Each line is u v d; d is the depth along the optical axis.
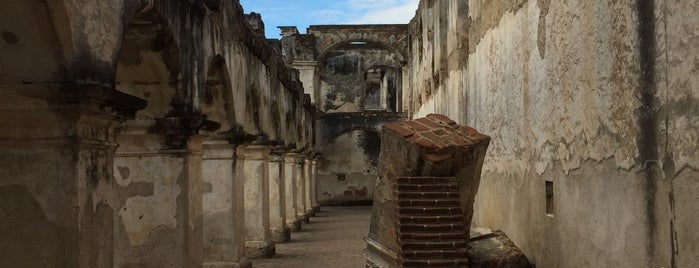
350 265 11.48
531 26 7.88
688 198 4.29
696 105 4.16
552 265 7.10
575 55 6.33
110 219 5.24
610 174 5.53
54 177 4.70
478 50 11.65
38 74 4.61
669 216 4.55
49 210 4.70
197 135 7.74
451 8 15.35
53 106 4.62
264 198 12.63
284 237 15.12
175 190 7.38
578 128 6.28
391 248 7.42
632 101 5.08
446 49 16.92
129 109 5.34
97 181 4.99
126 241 7.35
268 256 12.44
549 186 7.29
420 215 7.04
